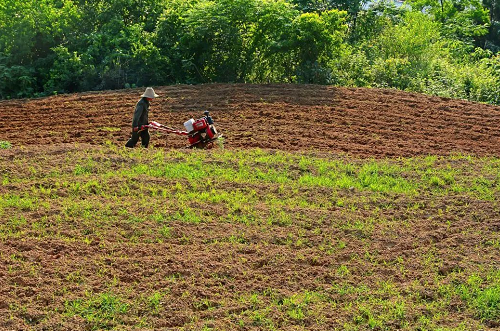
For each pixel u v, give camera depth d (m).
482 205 11.73
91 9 23.72
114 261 9.30
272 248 9.97
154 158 13.45
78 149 13.76
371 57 25.12
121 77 21.80
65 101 19.36
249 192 11.97
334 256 9.84
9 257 9.27
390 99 19.59
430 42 28.81
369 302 8.66
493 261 9.72
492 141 16.67
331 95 19.62
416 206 11.66
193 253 9.67
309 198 11.84
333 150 15.38
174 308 8.35
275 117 17.69
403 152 15.44
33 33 22.16
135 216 10.62
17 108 18.81
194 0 23.45
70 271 9.01
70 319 8.00
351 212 11.35
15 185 11.66
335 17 22.16
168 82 22.39
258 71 22.66
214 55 22.27
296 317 8.26
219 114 17.86
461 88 22.39
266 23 21.97
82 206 10.84
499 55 28.27
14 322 7.88
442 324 8.22
